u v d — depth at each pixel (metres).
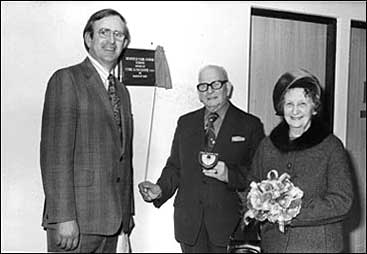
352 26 3.11
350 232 3.16
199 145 2.53
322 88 2.98
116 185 2.22
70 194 2.06
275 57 2.79
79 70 2.20
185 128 2.51
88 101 2.15
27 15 2.23
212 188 2.51
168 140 2.49
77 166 2.11
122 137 2.26
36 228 2.29
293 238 2.04
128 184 2.31
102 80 2.26
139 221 2.46
